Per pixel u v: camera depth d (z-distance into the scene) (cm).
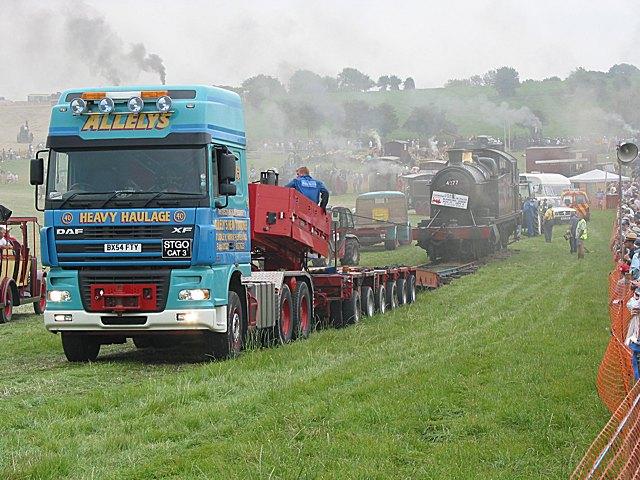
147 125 1413
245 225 1582
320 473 751
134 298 1399
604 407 986
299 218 1861
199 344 1709
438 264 3609
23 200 6362
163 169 1405
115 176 1411
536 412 963
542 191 6938
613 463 696
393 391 1088
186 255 1386
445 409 1004
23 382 1269
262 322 1576
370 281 2153
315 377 1202
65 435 912
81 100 1416
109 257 1400
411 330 1816
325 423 935
